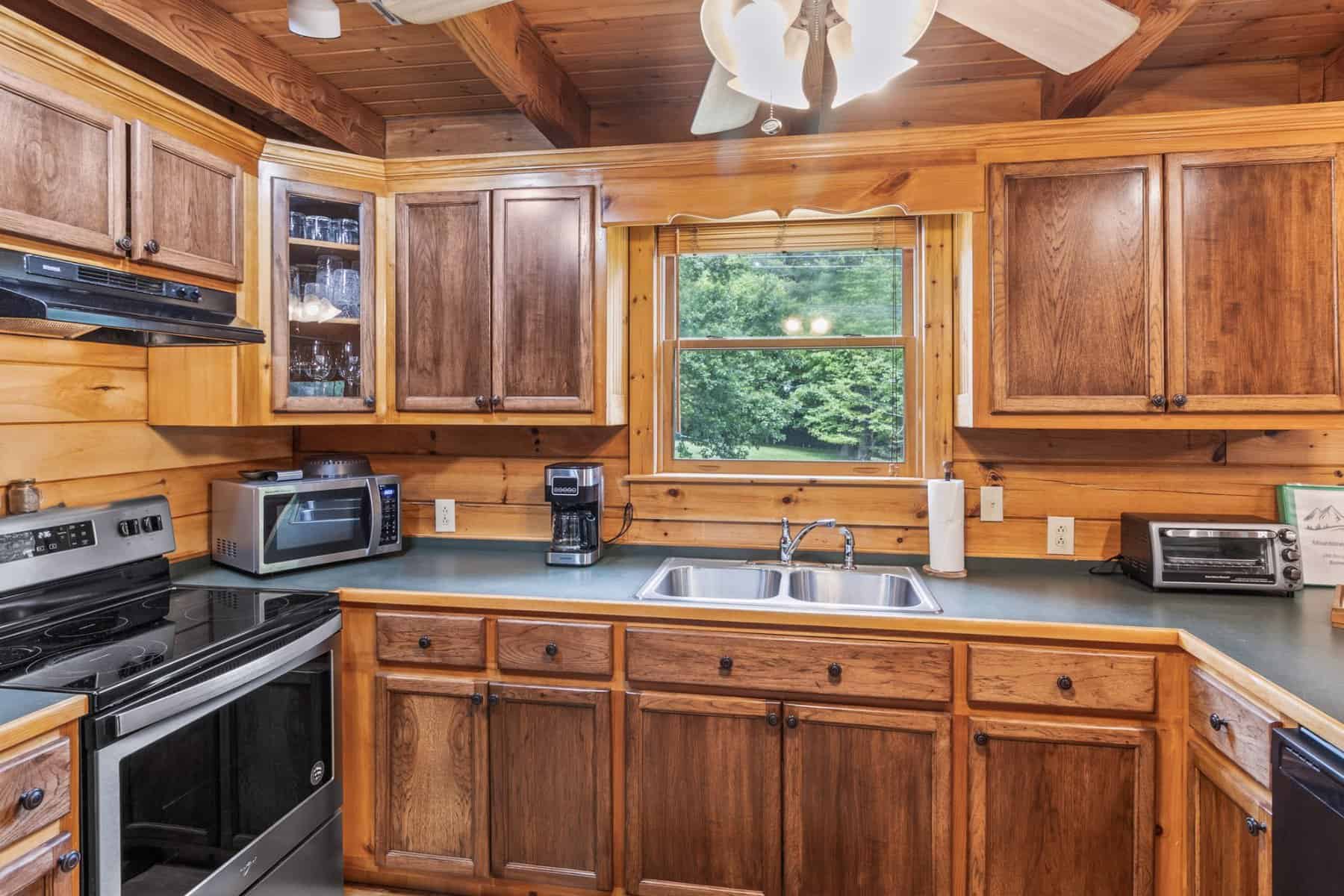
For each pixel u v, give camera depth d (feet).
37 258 4.64
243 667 5.05
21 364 5.68
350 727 6.48
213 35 6.15
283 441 8.64
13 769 3.64
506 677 6.25
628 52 7.00
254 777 5.26
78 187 5.08
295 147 6.74
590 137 8.20
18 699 4.00
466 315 7.18
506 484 8.25
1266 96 7.07
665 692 5.99
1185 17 5.44
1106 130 6.09
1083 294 6.21
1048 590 6.43
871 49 3.92
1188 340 6.04
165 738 4.51
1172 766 5.31
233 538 7.05
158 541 6.37
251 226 6.62
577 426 7.79
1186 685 5.28
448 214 7.18
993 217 6.33
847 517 7.58
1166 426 6.11
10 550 5.21
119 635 5.15
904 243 7.63
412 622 6.33
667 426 8.16
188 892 4.65
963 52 6.90
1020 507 7.32
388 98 8.04
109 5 5.19
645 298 7.97
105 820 4.11
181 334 5.35
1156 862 5.33
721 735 5.90
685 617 5.91
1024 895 5.49
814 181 6.57
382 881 6.59
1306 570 6.56
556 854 6.17
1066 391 6.25
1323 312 5.84
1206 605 5.93
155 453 6.85
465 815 6.30
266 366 6.68
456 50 7.00
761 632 5.86
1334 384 5.82
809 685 5.75
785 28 3.81
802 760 5.77
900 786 5.65
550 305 7.05
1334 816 3.55
